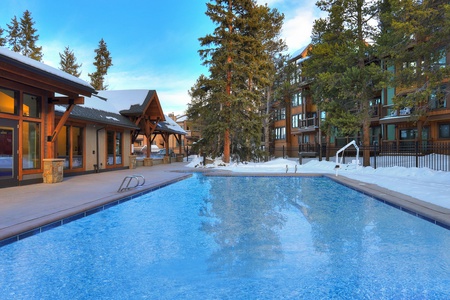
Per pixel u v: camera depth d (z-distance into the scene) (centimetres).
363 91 1688
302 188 1112
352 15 1717
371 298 303
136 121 2017
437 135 2048
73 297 308
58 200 723
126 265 393
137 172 1612
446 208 627
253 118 2139
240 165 2053
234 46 1983
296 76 3055
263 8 2181
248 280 348
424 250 447
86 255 430
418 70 1265
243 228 575
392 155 2188
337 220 632
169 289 326
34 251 446
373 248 458
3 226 480
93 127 1568
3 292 319
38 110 1105
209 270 377
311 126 3030
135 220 638
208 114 2120
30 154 1066
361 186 987
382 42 1534
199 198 912
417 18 1241
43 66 965
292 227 580
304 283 339
